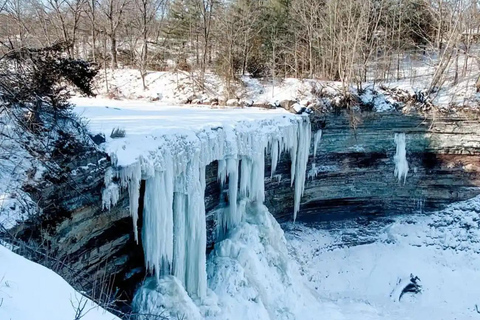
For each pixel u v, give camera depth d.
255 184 15.87
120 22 30.56
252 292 13.73
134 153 10.28
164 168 11.02
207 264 14.34
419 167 19.98
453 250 18.59
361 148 19.84
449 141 19.47
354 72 20.55
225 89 22.73
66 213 8.77
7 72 8.95
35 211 7.95
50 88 10.01
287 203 19.23
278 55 26.39
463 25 22.11
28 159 8.55
